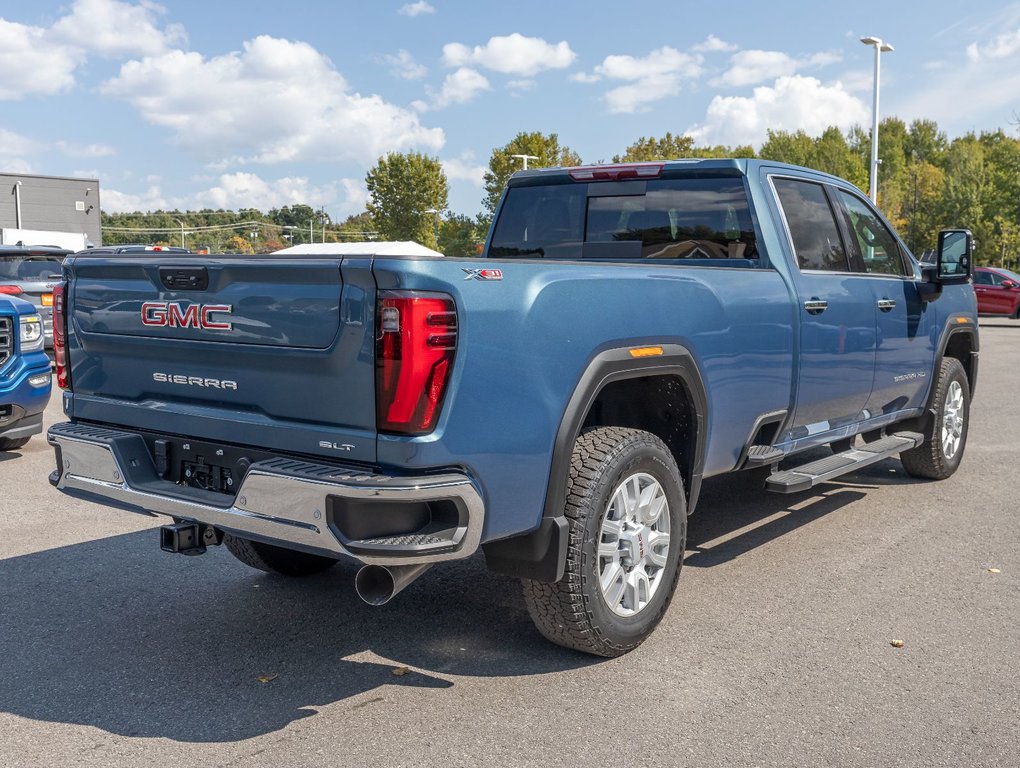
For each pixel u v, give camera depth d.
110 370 3.81
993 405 10.98
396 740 3.11
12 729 3.19
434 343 2.94
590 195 5.48
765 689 3.49
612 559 3.69
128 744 3.09
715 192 5.05
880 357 5.80
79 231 60.69
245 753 3.03
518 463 3.25
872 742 3.09
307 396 3.15
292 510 3.06
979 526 5.78
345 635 4.04
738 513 6.11
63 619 4.22
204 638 4.01
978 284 27.42
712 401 4.20
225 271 3.29
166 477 3.69
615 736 3.13
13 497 6.46
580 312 3.46
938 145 106.38
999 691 3.47
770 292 4.65
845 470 5.13
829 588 4.63
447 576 4.84
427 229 67.00
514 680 3.58
